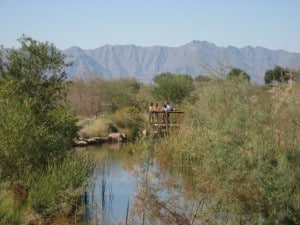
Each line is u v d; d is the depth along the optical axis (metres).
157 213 8.41
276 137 9.50
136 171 9.34
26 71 15.49
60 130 14.30
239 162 8.60
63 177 11.89
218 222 8.63
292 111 9.81
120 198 12.72
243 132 9.34
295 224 8.47
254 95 10.57
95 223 10.25
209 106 11.54
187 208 8.71
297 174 8.66
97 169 15.12
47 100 15.62
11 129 12.10
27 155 12.16
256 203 8.43
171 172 11.78
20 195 10.96
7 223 10.05
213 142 9.22
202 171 9.38
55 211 10.87
